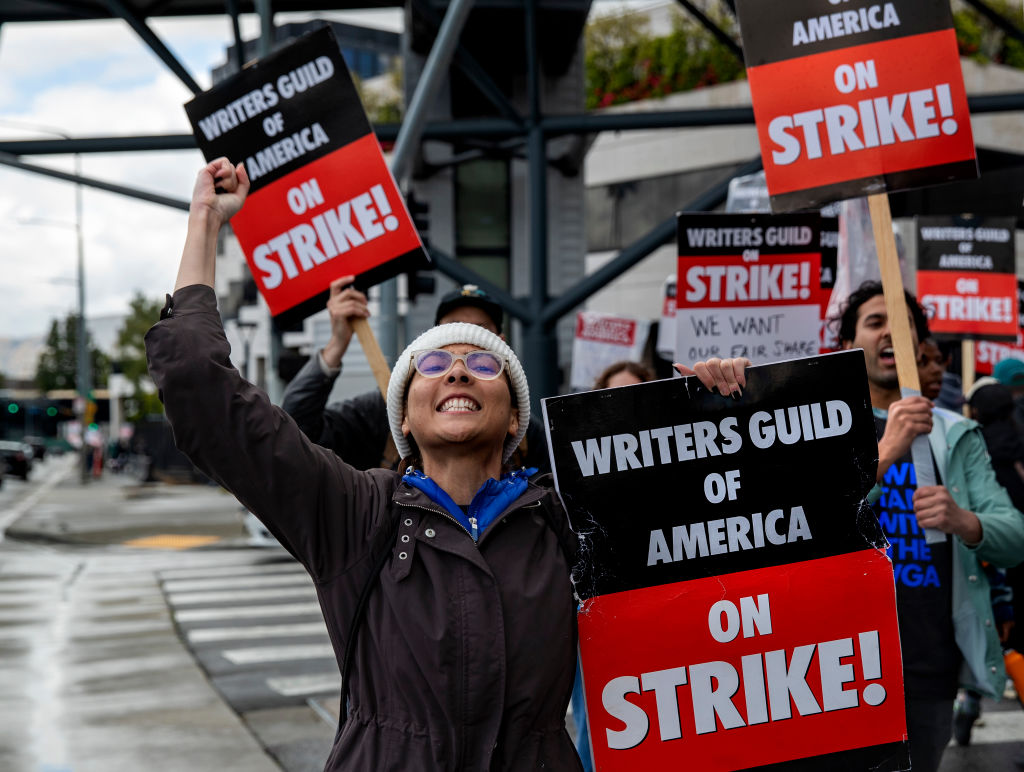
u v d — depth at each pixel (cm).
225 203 239
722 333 523
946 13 351
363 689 214
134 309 6594
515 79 1798
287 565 1582
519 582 215
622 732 239
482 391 223
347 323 402
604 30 2594
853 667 245
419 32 1580
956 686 336
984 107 1085
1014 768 522
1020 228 2258
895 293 337
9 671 844
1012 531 329
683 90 2483
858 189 354
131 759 593
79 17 1360
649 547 243
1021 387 687
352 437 392
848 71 355
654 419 246
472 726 207
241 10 1470
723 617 243
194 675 827
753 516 247
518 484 226
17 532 2261
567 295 1147
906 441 325
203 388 209
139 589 1336
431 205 1805
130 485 4459
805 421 250
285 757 594
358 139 417
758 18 361
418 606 210
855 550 248
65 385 11394
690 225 518
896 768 244
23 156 1202
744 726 241
